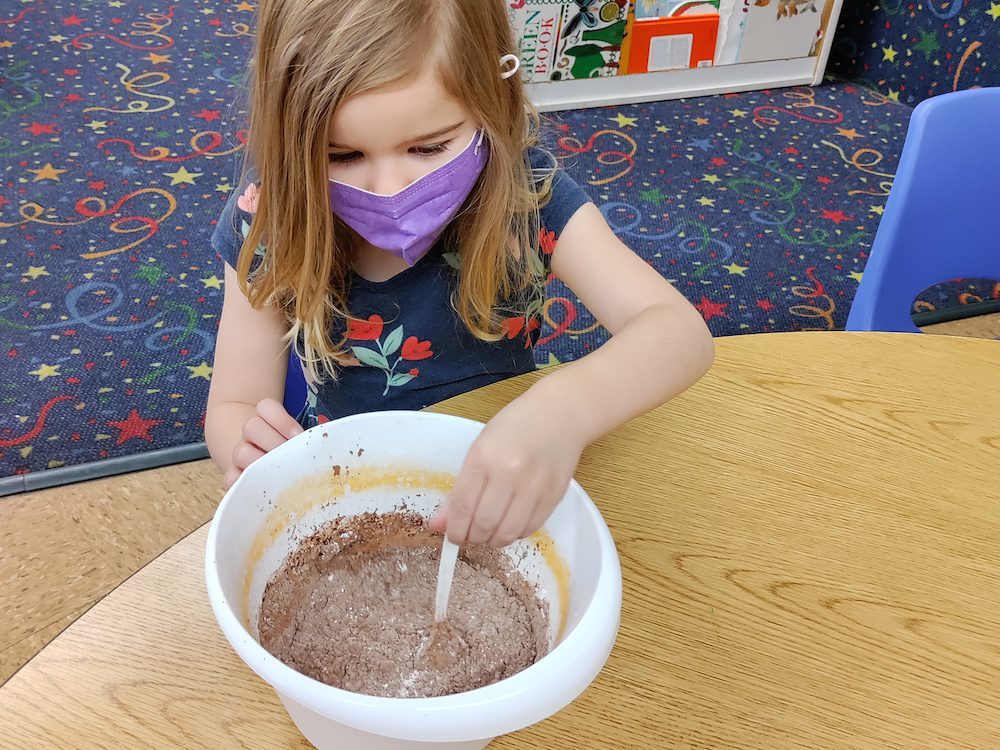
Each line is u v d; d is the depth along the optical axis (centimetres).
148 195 220
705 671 56
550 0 253
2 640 124
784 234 221
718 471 70
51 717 52
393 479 60
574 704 53
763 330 191
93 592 132
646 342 67
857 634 58
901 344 84
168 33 298
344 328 90
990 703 54
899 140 266
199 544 62
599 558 48
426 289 89
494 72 70
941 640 58
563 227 86
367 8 62
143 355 175
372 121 65
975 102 107
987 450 72
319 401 100
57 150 233
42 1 309
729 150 258
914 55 279
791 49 288
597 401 60
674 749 51
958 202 111
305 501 58
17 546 138
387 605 57
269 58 67
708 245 217
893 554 64
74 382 168
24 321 181
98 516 144
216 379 86
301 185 70
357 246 86
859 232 223
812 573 62
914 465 71
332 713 39
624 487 68
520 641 54
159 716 52
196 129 247
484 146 74
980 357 82
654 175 244
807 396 77
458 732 39
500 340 94
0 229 204
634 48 270
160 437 158
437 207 72
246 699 53
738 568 62
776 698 54
